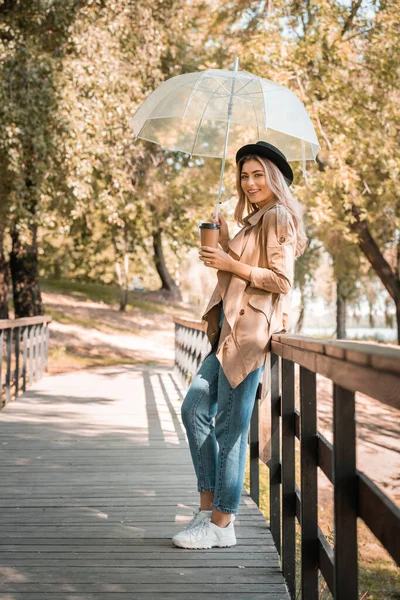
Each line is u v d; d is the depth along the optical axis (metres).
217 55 13.11
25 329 9.73
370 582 5.46
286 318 3.10
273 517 3.26
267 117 3.34
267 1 12.23
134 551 3.17
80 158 9.38
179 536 3.20
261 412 3.69
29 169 9.86
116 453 5.49
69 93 9.10
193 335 8.80
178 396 9.07
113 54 9.84
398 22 11.31
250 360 2.95
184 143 4.11
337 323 26.38
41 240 24.36
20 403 8.45
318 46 11.23
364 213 12.37
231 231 11.49
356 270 18.56
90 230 18.92
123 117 10.09
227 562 3.04
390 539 1.48
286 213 2.97
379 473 8.95
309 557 2.37
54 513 3.80
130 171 13.80
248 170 3.09
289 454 2.89
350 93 11.70
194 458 3.23
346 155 11.02
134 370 13.05
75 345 17.08
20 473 4.80
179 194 15.72
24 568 2.96
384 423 12.18
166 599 2.65
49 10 9.15
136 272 30.94
